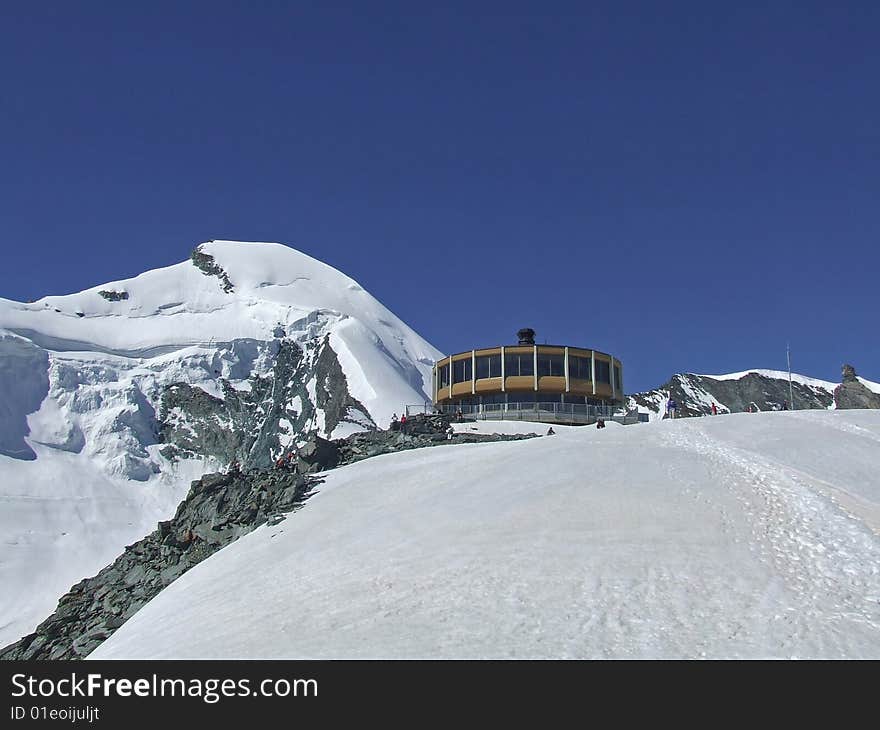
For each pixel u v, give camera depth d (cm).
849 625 1922
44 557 14612
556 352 7650
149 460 19688
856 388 19162
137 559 4797
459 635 2033
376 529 3225
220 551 3884
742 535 2525
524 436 5788
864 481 3066
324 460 5238
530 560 2480
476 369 7806
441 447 5006
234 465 5334
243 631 2380
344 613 2323
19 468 18062
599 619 2034
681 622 1988
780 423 4325
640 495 2997
